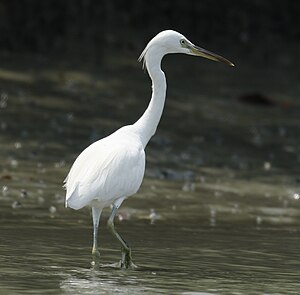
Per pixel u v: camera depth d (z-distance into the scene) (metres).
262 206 14.05
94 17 25.45
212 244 11.30
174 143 18.06
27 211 12.41
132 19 26.20
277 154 18.34
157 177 15.38
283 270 9.99
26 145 16.34
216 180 15.68
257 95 22.59
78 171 9.98
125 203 13.41
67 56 23.23
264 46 27.39
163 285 9.05
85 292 8.59
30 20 24.05
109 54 23.94
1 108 18.42
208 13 27.59
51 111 18.86
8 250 10.26
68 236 11.22
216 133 19.34
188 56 25.42
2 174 14.26
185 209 13.41
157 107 10.97
